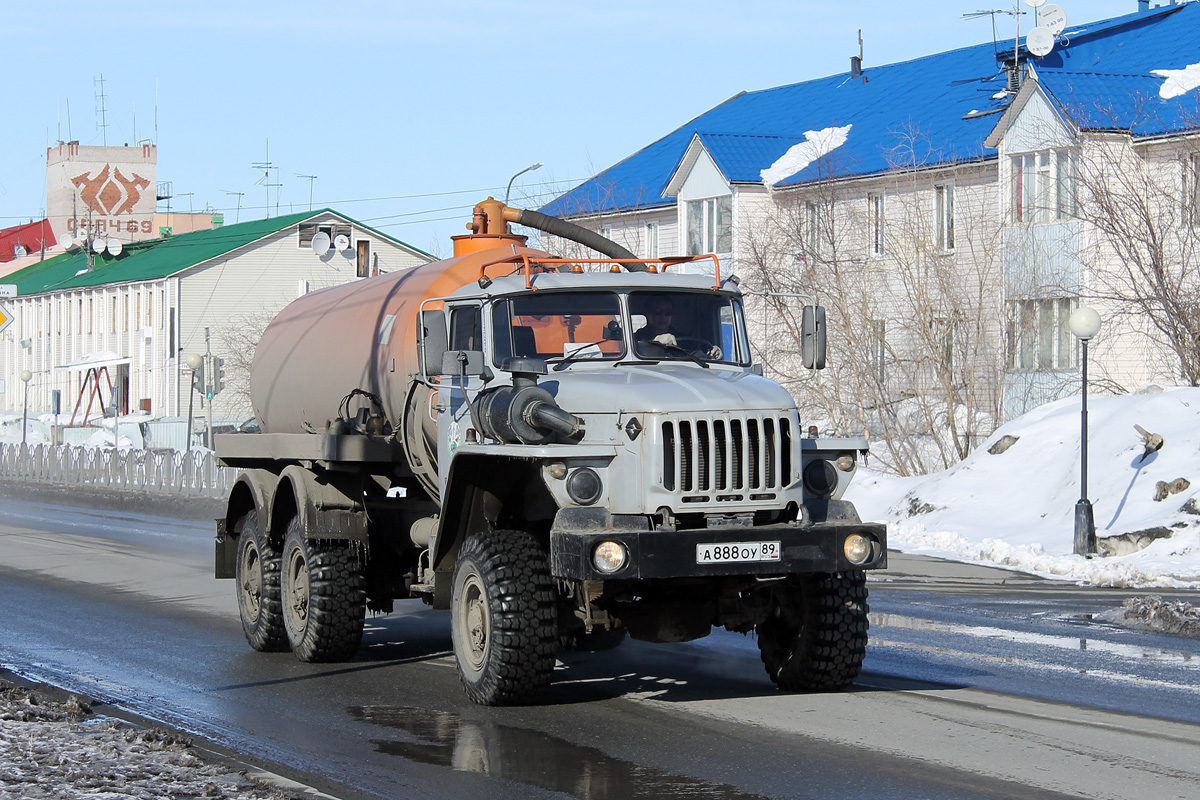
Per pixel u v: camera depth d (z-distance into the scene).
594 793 8.69
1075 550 23.30
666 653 14.43
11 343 102.25
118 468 45.72
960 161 43.31
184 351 76.38
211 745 10.25
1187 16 47.81
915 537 26.27
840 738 10.09
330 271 79.50
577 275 12.24
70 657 14.48
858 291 41.53
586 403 10.88
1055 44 48.28
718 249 52.56
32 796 8.34
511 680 11.04
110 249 91.31
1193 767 9.16
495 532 11.38
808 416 42.12
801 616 11.70
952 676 12.65
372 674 13.35
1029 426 30.02
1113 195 35.22
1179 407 27.80
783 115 59.09
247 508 15.81
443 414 12.61
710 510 10.52
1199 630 15.39
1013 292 40.22
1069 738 10.03
